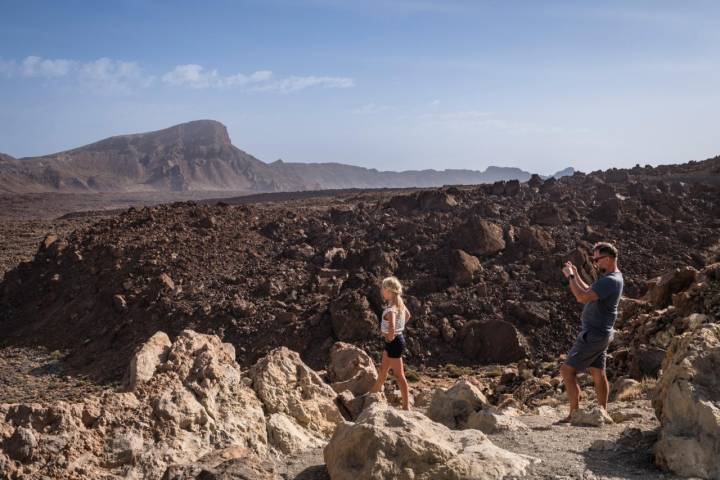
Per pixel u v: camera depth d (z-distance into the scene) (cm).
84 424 668
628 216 4166
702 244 3788
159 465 645
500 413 827
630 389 1136
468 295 3266
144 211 5116
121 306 3688
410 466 543
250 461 595
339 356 1338
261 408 820
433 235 3931
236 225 4656
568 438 715
